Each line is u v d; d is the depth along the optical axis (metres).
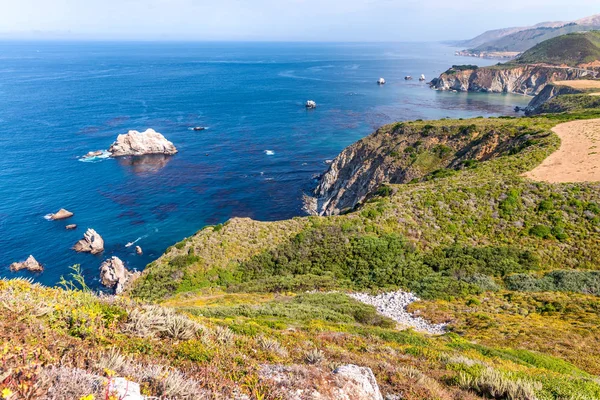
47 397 4.45
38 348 5.37
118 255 52.88
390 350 13.66
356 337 15.57
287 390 6.62
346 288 29.94
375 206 39.81
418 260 32.47
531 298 25.17
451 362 12.67
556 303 23.81
